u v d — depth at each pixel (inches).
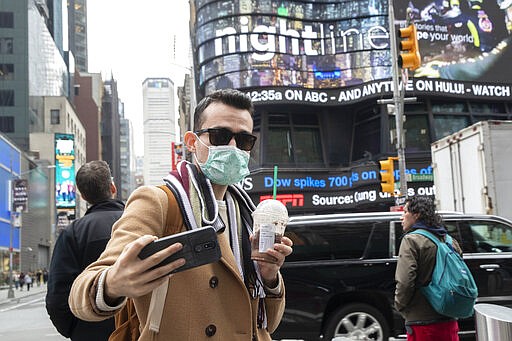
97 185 148.9
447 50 1296.8
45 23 3767.2
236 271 74.7
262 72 1330.0
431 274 167.5
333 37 1358.3
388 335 284.4
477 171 474.0
